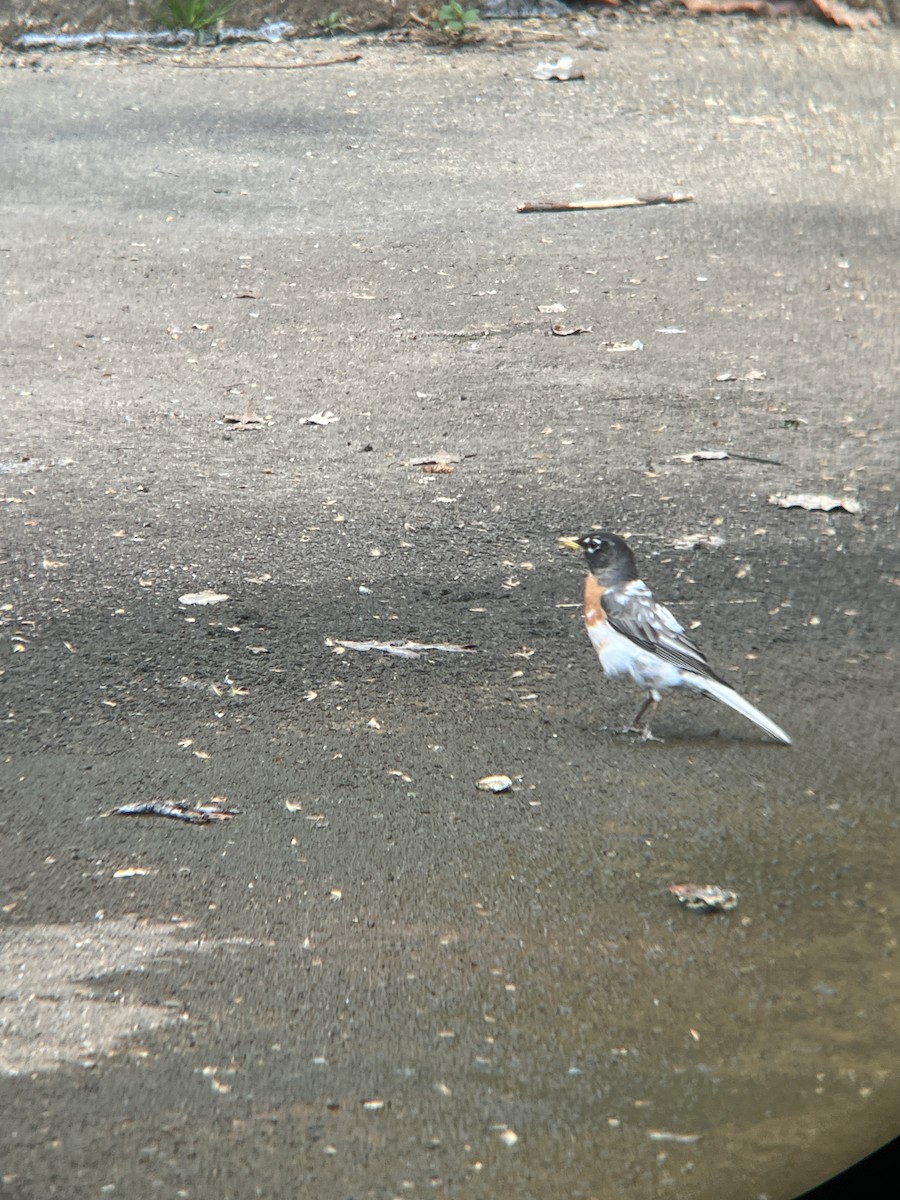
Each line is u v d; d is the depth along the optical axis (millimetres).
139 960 4246
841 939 4410
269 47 21625
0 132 17562
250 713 5891
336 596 7062
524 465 8836
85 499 8266
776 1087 3727
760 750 5629
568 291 12344
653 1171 3412
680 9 22859
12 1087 3672
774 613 6875
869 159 16547
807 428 9398
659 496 8344
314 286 12523
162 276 12781
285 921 4465
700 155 16734
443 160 16578
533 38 21828
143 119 18172
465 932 4426
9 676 6160
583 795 5273
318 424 9539
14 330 11375
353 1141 3504
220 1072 3750
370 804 5191
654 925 4477
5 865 4754
